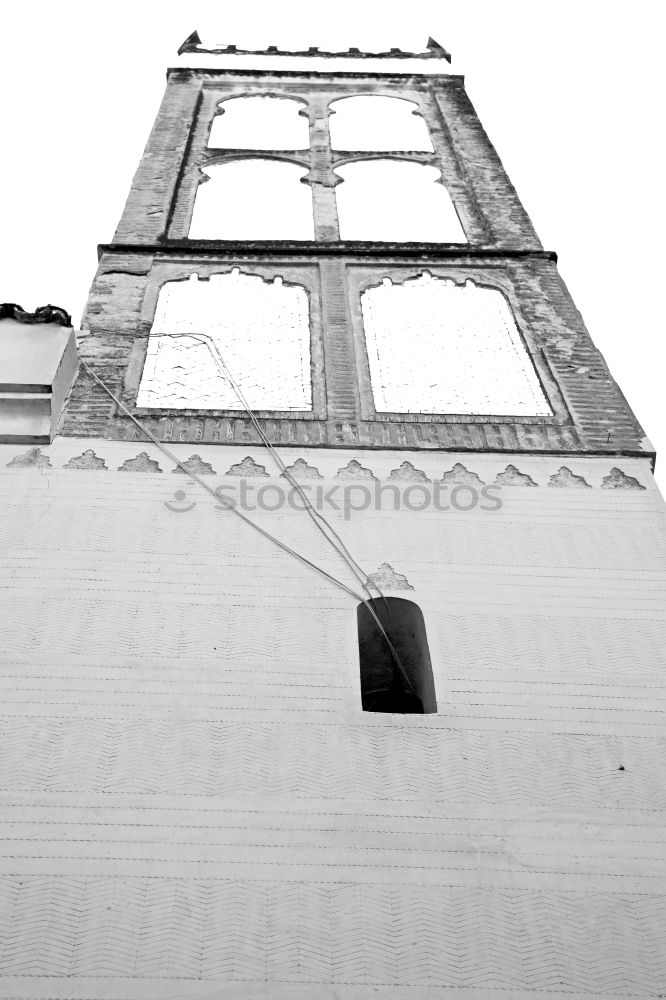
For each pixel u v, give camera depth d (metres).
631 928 4.85
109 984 4.51
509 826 5.22
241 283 9.42
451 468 7.39
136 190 11.01
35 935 4.66
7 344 7.80
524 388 8.27
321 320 8.96
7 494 6.93
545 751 5.59
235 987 4.53
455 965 4.66
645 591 6.54
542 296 9.45
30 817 5.10
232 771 5.37
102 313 8.85
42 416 7.46
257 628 6.12
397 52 14.96
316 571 6.52
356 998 4.53
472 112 13.29
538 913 4.88
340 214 10.78
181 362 8.35
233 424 7.68
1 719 5.53
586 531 6.95
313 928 4.76
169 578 6.39
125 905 4.79
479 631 6.22
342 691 5.81
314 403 7.96
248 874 4.94
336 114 13.16
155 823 5.11
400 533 6.84
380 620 6.51
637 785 5.45
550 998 4.57
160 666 5.86
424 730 5.64
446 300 9.35
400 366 8.45
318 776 5.38
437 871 5.01
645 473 7.46
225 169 11.62
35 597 6.21
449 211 10.95
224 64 14.23
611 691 5.92
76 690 5.71
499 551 6.76
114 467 7.21
